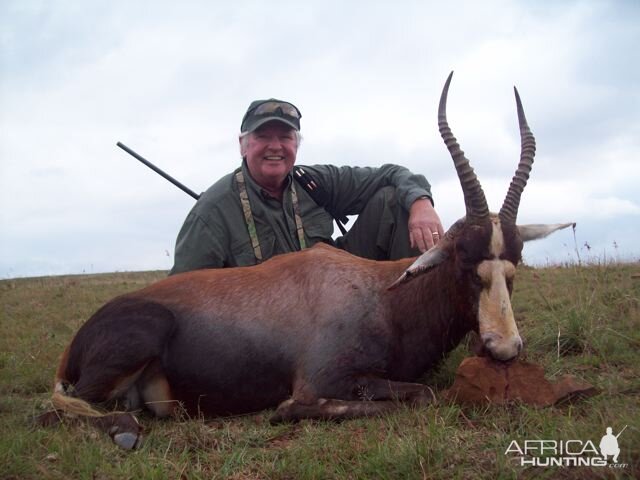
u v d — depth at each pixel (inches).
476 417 51.3
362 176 88.7
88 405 56.4
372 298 61.7
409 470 41.9
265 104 80.8
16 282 279.1
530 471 40.8
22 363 86.0
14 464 45.9
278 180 82.7
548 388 52.7
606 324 79.1
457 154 57.8
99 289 210.2
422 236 76.5
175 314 62.6
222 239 80.7
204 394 61.9
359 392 58.7
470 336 70.4
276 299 63.0
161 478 44.2
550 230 62.6
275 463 46.4
